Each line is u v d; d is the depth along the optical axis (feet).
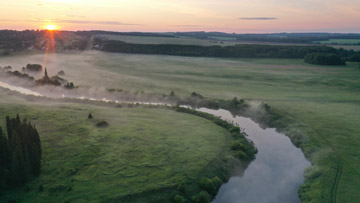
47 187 104.99
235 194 114.01
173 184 110.11
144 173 117.29
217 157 136.46
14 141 112.27
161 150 140.15
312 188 112.98
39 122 175.52
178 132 167.94
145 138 155.22
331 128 173.27
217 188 115.65
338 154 138.21
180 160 130.82
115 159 128.67
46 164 121.70
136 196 101.71
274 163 141.18
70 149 137.59
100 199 98.73
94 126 171.83
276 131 187.01
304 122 185.88
